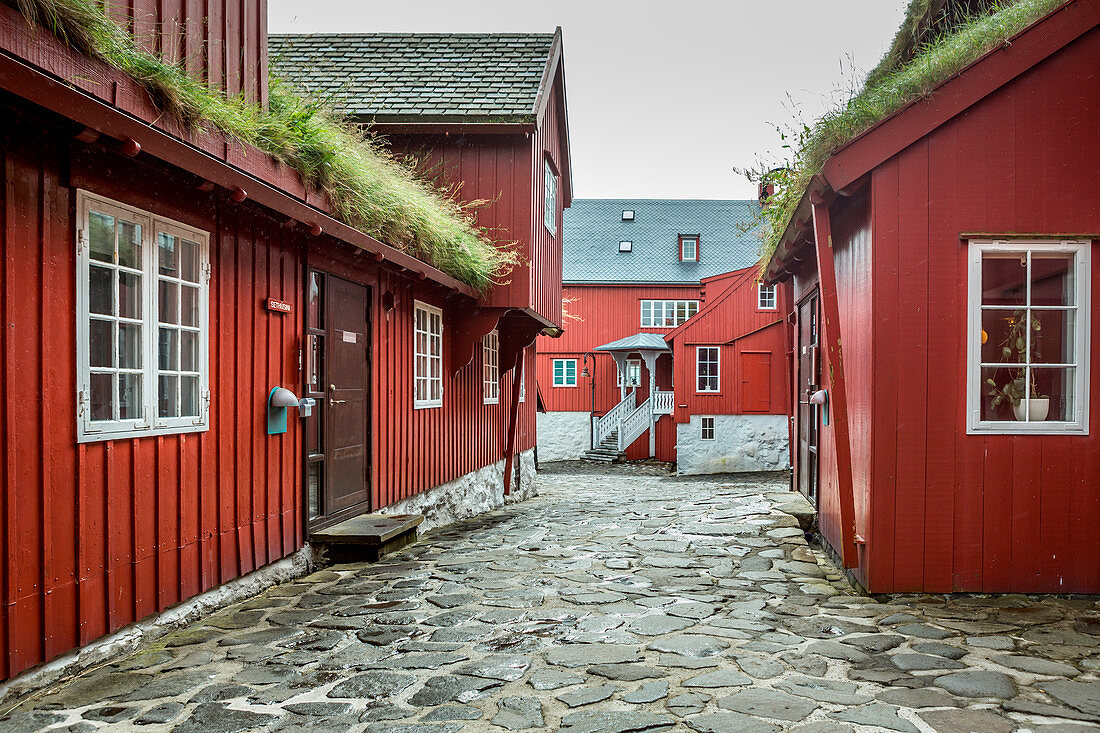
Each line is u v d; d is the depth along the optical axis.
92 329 3.71
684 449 24.09
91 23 3.35
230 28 5.03
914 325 5.06
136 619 3.99
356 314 6.92
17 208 3.22
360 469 7.01
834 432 5.39
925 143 5.07
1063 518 5.00
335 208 5.91
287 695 3.38
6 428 3.14
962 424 5.05
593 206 33.16
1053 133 5.03
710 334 24.19
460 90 9.93
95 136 3.32
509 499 12.52
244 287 5.07
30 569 3.28
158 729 3.01
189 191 4.45
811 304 7.97
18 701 3.25
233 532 4.93
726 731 2.94
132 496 3.95
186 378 4.46
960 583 5.04
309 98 6.56
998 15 5.50
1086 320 5.01
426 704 3.27
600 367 29.47
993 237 5.02
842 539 5.48
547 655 3.91
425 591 5.31
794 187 6.45
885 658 3.82
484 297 9.56
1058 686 3.40
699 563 6.16
